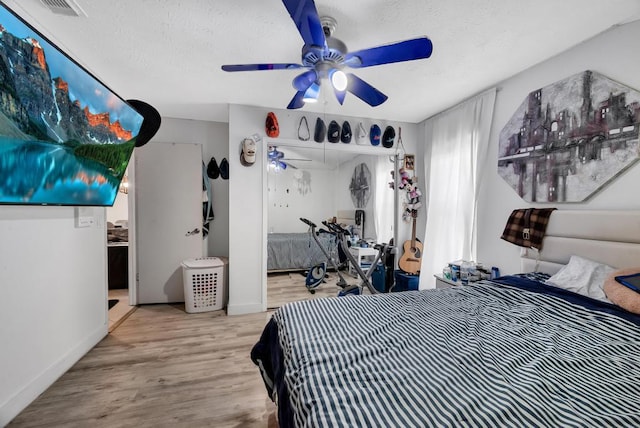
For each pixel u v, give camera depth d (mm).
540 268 2059
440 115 3215
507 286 1814
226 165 3715
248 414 1542
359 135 3404
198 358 2121
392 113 3262
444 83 2475
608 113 1732
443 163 3104
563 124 1976
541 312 1429
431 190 3250
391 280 3545
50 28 1738
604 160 1751
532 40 1842
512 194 2365
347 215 4324
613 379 857
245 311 3098
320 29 1342
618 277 1442
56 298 1841
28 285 1609
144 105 2375
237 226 3078
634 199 1628
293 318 1321
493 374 865
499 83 2480
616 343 1096
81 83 1616
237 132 3037
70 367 1968
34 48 1287
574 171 1910
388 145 3469
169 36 1831
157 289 3377
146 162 3320
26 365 1587
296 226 4426
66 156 1600
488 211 2594
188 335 2520
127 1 1520
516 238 2197
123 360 2078
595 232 1723
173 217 3404
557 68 2023
